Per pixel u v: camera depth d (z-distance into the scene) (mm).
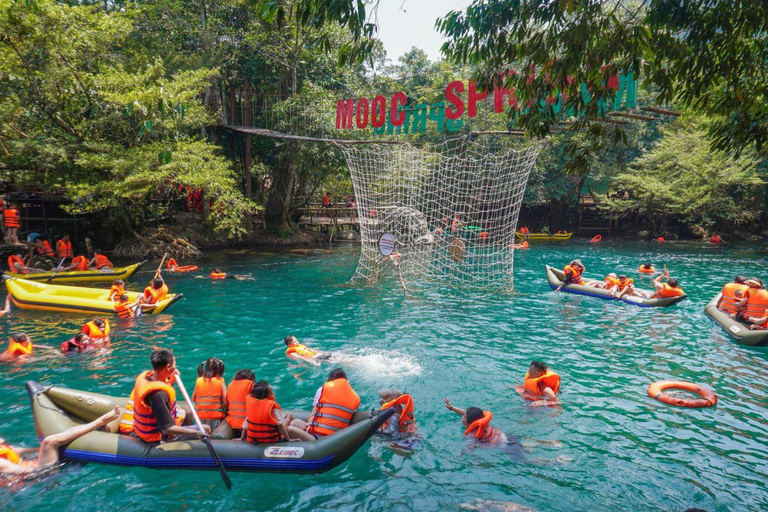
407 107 12281
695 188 27594
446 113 11336
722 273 17750
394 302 12688
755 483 4617
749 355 8430
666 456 5109
